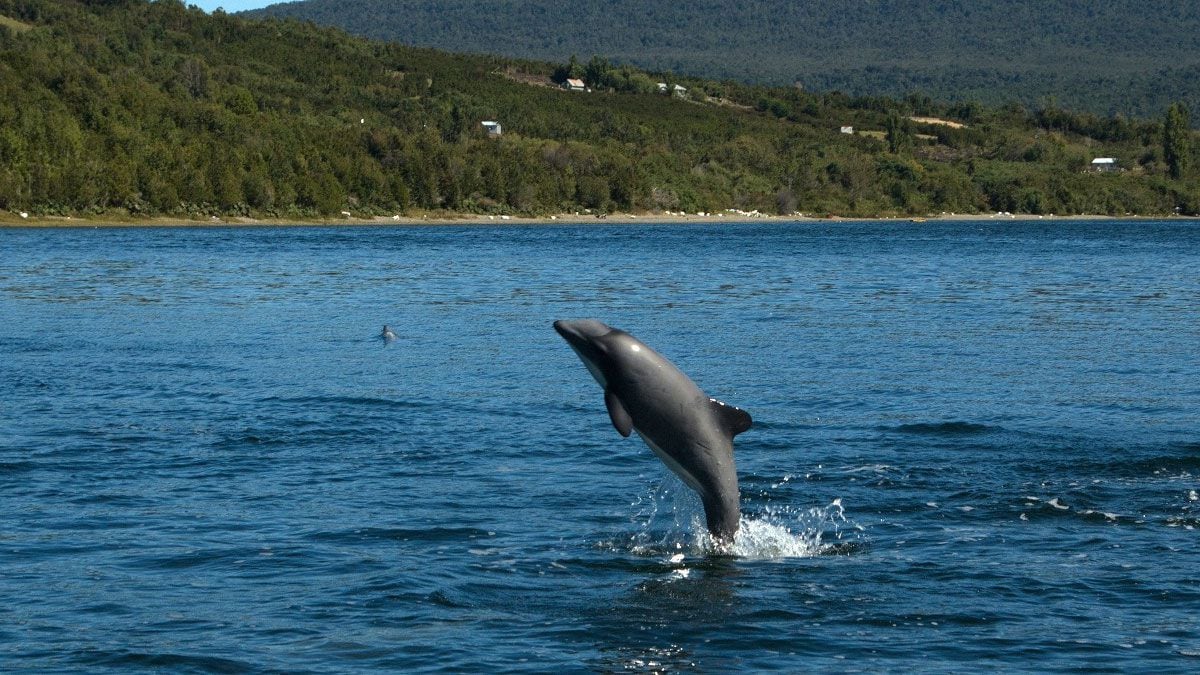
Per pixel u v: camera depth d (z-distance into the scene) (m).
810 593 23.39
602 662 20.11
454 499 30.05
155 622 21.72
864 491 30.95
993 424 39.41
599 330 23.09
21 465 33.41
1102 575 24.31
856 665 20.00
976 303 87.06
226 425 39.28
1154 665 19.89
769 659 20.28
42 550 25.75
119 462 33.94
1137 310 81.06
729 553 25.72
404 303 88.00
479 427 39.06
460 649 20.59
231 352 58.53
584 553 25.80
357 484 31.59
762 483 31.78
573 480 32.03
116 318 75.62
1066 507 29.34
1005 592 23.38
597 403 43.44
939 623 21.83
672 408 23.17
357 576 24.17
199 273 118.88
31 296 91.12
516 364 54.03
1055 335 65.81
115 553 25.59
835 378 49.88
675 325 72.00
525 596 23.20
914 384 48.12
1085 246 190.00
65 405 42.94
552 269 129.25
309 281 110.00
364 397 44.72
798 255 160.12
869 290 99.62
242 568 24.64
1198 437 37.31
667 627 21.66
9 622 21.69
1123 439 37.06
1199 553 25.70
